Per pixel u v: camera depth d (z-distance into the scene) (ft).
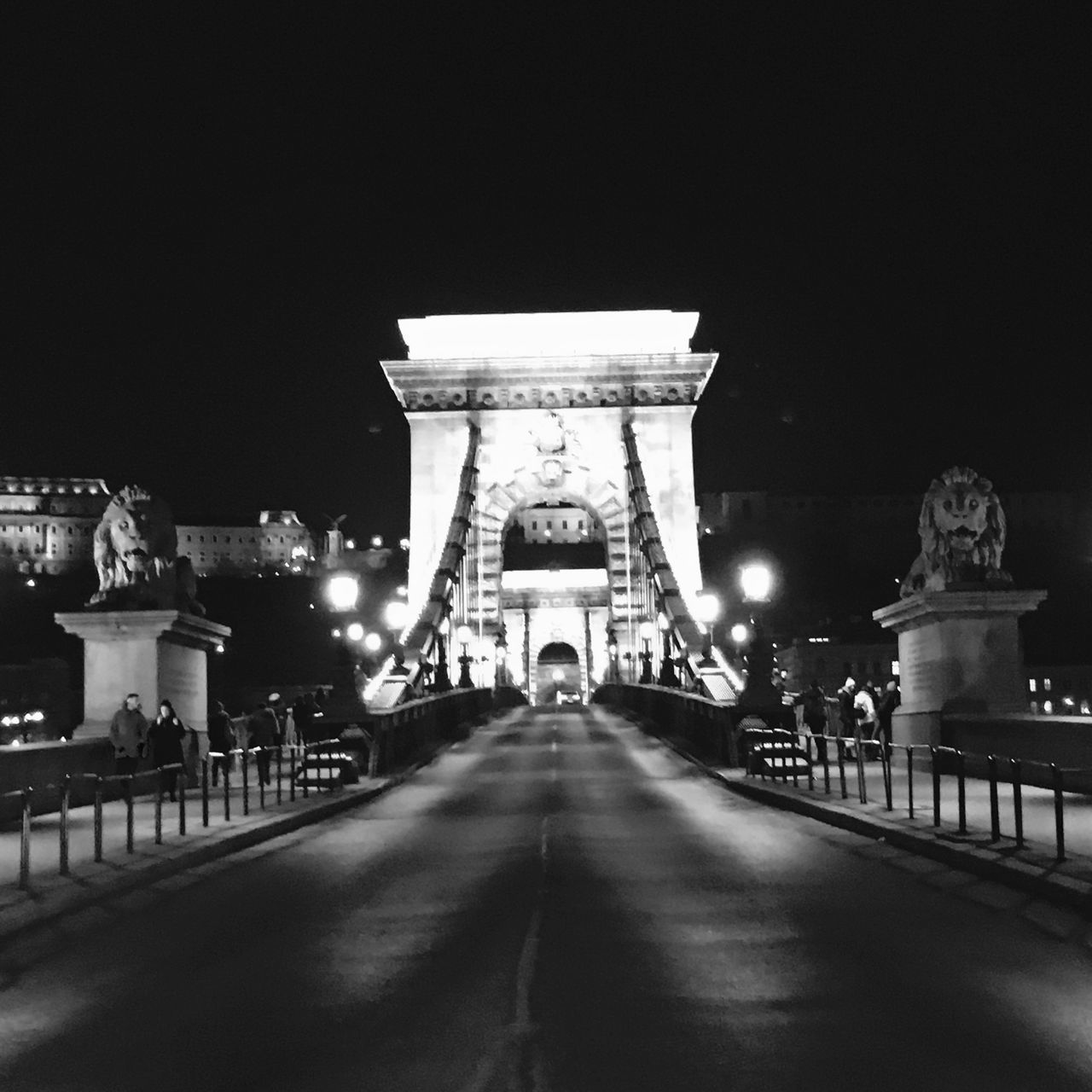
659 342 214.69
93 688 86.69
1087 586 350.64
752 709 93.86
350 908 40.96
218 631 97.45
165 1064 24.49
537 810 71.97
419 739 115.96
